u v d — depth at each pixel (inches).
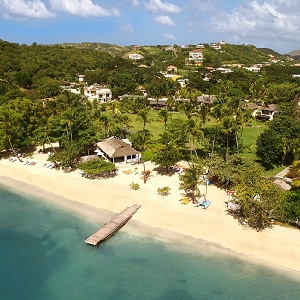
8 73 6712.6
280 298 1503.4
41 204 2404.0
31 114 3501.5
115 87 6939.0
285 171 2810.0
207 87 7071.9
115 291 1556.3
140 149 3312.0
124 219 2095.2
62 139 3235.7
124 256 1798.7
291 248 1803.6
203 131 3230.8
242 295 1521.9
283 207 1998.0
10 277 1663.4
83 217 2212.1
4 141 3169.3
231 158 2564.0
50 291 1563.7
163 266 1715.1
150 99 6067.9
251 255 1785.2
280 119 3304.6
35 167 3038.9
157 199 2362.2
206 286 1579.7
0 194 2571.4
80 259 1787.6
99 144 3243.1
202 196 2372.0
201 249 1843.0
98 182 2674.7
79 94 6038.4
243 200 1939.0
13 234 2033.7
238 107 3051.2
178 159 2834.6
